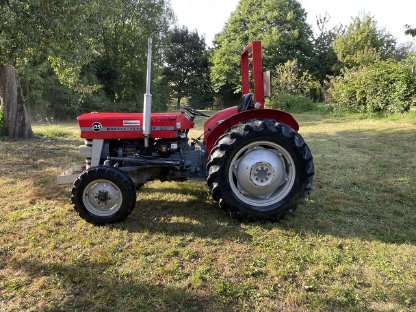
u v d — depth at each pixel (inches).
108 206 140.9
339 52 1096.8
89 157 157.8
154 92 1035.9
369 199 174.6
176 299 96.2
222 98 1454.2
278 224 143.6
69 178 150.6
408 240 131.1
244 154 144.6
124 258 117.5
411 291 100.7
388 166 237.1
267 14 1263.5
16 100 374.6
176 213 154.8
